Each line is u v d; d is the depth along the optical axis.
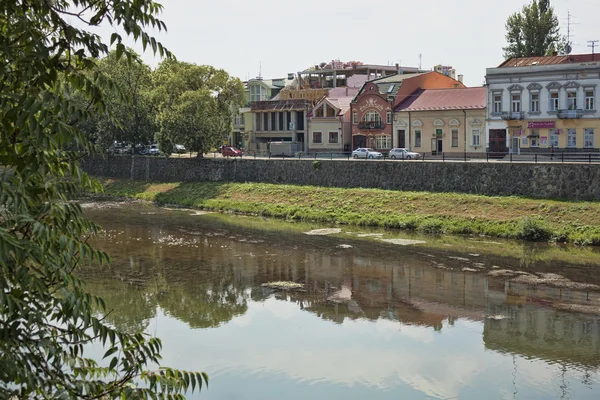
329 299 28.58
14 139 7.05
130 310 26.47
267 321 25.47
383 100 73.38
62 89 7.78
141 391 7.65
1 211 6.70
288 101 84.69
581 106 59.62
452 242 41.22
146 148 81.25
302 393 18.89
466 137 67.31
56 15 7.10
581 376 20.14
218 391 19.00
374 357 21.78
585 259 35.62
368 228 47.25
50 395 7.28
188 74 66.62
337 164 57.66
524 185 47.56
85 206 61.28
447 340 23.38
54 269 6.90
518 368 20.77
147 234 44.94
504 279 31.67
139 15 7.23
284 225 49.19
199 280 31.61
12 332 6.97
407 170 53.41
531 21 78.88
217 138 68.00
